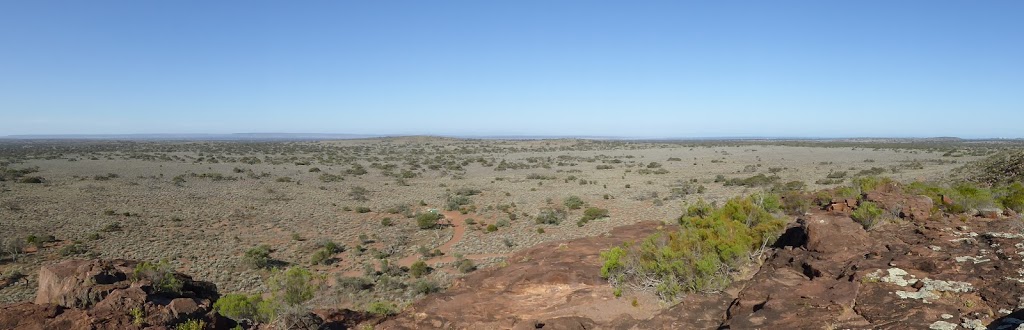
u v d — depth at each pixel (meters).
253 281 25.98
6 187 54.16
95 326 9.18
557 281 15.06
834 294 10.24
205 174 75.06
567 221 41.94
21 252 29.70
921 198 18.67
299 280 12.51
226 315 11.59
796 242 16.12
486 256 30.66
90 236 33.50
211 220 41.59
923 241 13.50
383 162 108.00
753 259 15.20
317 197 56.62
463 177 80.00
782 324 9.29
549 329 11.07
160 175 73.69
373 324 12.30
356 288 24.55
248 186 64.62
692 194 55.22
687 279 13.24
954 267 10.98
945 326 8.20
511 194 59.28
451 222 42.62
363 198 55.72
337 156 123.81
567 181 72.38
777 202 23.95
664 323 10.72
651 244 15.77
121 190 56.41
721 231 15.86
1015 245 11.92
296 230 38.94
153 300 10.89
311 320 12.09
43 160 95.62
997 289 9.38
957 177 54.84
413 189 64.50
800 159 102.62
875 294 9.96
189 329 9.81
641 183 68.38
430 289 23.67
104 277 11.21
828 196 24.64
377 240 35.81
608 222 40.31
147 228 37.50
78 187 57.16
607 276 14.83
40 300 11.09
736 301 11.02
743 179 67.19
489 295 14.20
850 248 13.48
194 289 12.76
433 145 189.12
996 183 42.72
